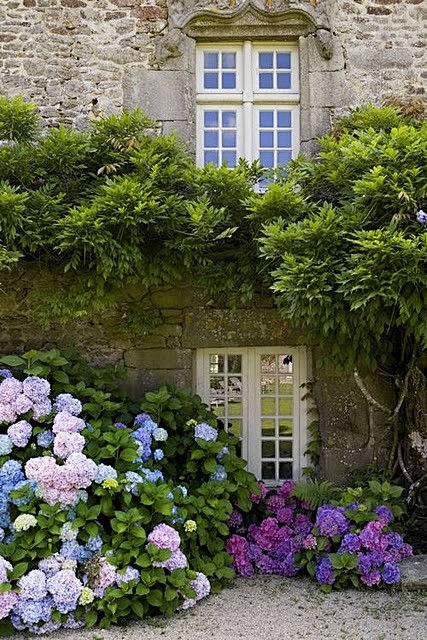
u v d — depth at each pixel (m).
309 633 3.45
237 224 4.82
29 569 3.54
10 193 4.39
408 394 5.10
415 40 5.49
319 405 5.23
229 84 5.57
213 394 5.35
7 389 4.11
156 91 5.37
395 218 4.03
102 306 4.89
